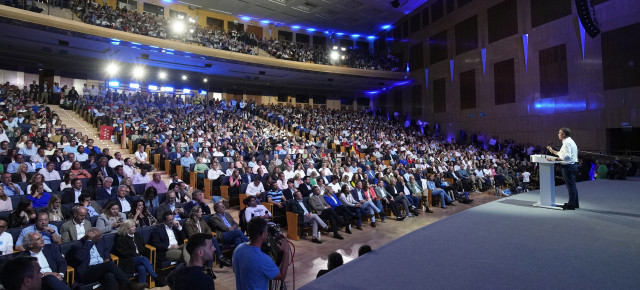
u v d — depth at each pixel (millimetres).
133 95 19766
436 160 14305
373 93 31016
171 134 14008
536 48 18391
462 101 22719
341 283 2359
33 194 6172
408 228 8453
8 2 13891
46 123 12422
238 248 2430
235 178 9484
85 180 7742
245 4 23531
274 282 2732
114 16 17031
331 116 25078
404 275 2479
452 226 3977
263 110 23281
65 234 4965
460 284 2271
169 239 5473
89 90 18766
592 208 4766
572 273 2404
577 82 16516
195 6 23672
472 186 13633
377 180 11117
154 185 7816
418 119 26375
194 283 2211
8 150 8391
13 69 18562
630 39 14633
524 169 14984
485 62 21188
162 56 18953
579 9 15031
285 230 8086
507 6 19953
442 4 24312
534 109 18406
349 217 8211
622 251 2855
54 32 15055
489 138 20859
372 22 28031
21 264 2018
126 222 4973
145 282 4734
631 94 14578
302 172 11031
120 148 12852
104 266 4422
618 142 15078
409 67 27141
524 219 4180
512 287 2191
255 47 22703
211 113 19672
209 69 22000
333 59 24625
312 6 24469
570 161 4691
